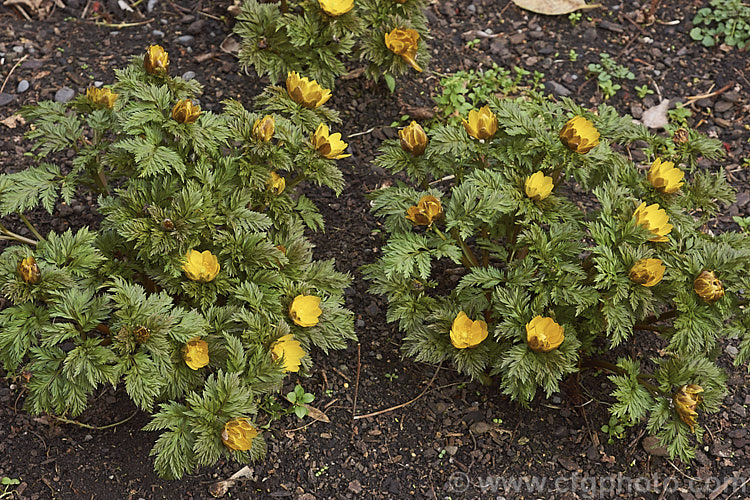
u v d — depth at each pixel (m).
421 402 1.61
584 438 1.59
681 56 1.97
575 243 1.52
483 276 1.53
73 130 1.62
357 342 1.65
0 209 1.55
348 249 1.72
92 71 1.87
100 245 1.54
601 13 2.03
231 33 1.92
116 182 1.70
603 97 1.91
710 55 1.97
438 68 1.93
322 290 1.57
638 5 2.04
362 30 1.73
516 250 1.63
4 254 1.49
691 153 1.63
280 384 1.51
